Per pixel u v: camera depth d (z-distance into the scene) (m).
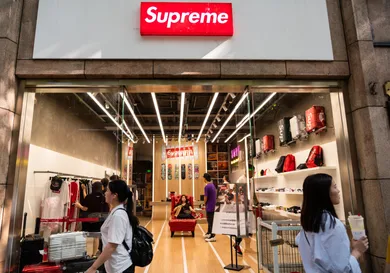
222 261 4.54
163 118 9.13
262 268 3.54
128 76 3.32
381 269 2.95
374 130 3.18
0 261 2.92
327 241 1.42
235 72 3.35
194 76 3.36
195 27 3.34
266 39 3.41
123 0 3.39
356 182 3.29
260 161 5.17
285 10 3.48
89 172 5.16
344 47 3.52
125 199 2.15
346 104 3.47
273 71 3.38
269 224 3.43
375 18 3.52
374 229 3.07
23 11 3.40
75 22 3.32
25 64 3.26
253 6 3.46
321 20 3.51
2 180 3.03
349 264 1.40
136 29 3.35
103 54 3.27
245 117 4.52
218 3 3.41
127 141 4.66
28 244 3.26
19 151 3.27
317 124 3.94
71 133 5.18
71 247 3.06
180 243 6.00
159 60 3.33
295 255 3.46
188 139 11.62
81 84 3.39
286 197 4.84
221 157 12.03
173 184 11.56
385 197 3.03
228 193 4.21
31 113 3.67
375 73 3.32
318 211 1.48
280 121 4.97
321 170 3.94
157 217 10.16
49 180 4.33
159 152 11.77
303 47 3.43
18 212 3.25
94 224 4.23
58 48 3.27
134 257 2.03
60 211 4.27
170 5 3.36
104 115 4.82
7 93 3.14
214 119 8.85
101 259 1.88
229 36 3.39
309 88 3.63
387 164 3.11
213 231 4.18
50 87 3.46
